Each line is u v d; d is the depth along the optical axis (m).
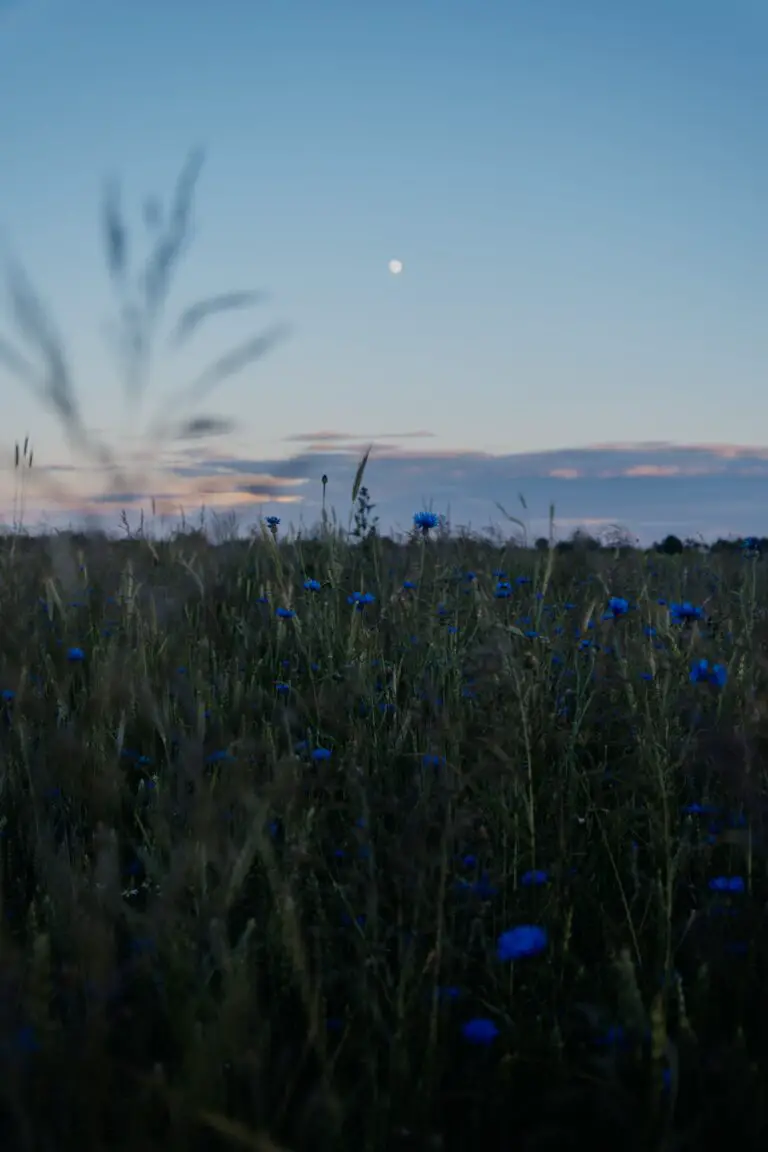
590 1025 2.00
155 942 1.93
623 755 3.04
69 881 2.10
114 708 3.15
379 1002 2.06
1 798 2.80
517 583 4.94
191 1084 1.54
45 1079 1.60
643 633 3.50
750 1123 1.77
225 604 4.53
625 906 2.27
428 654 3.58
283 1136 1.70
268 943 2.10
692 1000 2.06
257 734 3.20
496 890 2.36
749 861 2.37
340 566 4.29
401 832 2.53
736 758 2.69
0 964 1.69
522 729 2.76
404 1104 1.73
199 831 2.06
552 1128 1.79
